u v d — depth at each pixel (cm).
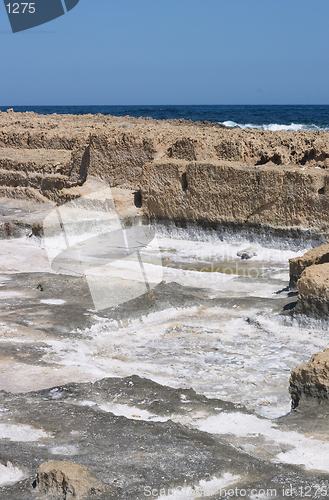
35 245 1328
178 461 339
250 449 382
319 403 468
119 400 477
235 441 397
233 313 792
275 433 412
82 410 437
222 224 1352
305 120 5381
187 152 1486
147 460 341
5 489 308
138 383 518
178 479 314
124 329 730
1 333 668
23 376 544
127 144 1598
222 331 725
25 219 1527
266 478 327
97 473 320
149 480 313
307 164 1338
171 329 731
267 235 1284
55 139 2105
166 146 1569
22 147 2228
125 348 661
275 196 1252
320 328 704
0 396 477
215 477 324
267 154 1382
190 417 444
